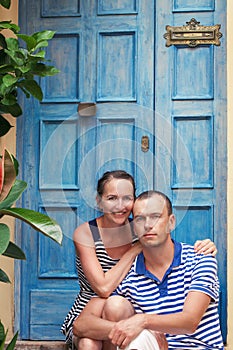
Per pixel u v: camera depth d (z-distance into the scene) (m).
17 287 3.97
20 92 4.02
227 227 3.85
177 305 3.18
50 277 3.96
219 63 3.92
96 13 4.02
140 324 2.98
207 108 3.92
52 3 4.05
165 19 3.97
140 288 3.22
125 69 3.99
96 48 4.01
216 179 3.88
